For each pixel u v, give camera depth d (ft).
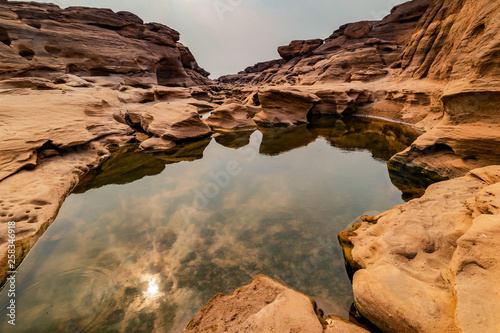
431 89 68.49
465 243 12.42
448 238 15.34
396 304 12.55
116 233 24.27
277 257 20.42
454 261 12.39
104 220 26.71
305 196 32.17
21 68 91.15
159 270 19.15
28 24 106.22
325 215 27.14
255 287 16.29
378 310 13.04
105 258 20.57
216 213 28.25
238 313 14.02
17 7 108.37
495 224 12.22
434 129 36.42
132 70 131.85
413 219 18.48
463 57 38.58
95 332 14.20
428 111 68.90
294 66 206.39
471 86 30.96
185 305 15.99
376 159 46.75
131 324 14.66
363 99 101.40
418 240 16.31
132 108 78.74
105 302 16.21
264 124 87.51
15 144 33.88
